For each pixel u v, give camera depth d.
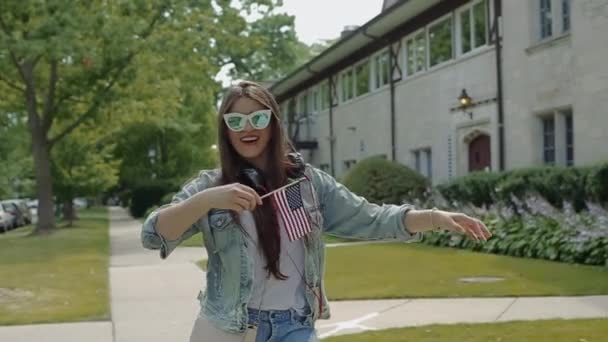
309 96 34.50
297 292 2.87
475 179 16.02
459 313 7.55
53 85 23.70
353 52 27.14
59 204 38.31
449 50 19.86
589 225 11.60
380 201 18.72
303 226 2.81
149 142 39.34
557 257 11.91
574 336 6.20
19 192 48.78
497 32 17.08
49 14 20.75
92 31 21.62
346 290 9.28
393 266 11.84
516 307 7.78
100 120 24.81
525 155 15.89
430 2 20.02
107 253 16.39
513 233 13.44
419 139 21.77
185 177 39.38
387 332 6.65
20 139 30.62
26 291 9.94
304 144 32.84
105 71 22.91
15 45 20.33
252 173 2.87
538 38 15.62
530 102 15.66
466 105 18.36
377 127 25.33
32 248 17.92
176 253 16.03
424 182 19.19
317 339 2.90
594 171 11.96
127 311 8.35
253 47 26.17
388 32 23.70
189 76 24.52
